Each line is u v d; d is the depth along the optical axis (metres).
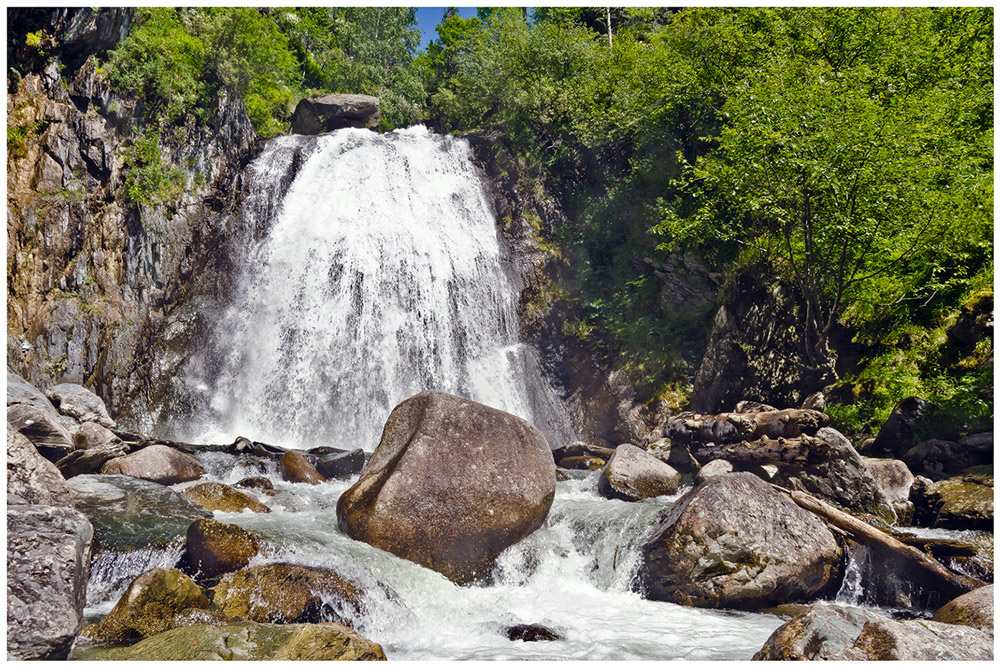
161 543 6.21
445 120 30.53
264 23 27.34
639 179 20.84
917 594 6.76
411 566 6.48
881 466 9.58
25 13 17.78
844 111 13.14
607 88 23.56
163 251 18.80
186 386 18.22
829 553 6.82
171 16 21.11
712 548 6.59
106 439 10.42
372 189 22.16
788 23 17.97
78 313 17.00
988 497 8.07
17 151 17.25
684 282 19.16
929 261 13.45
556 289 22.08
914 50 15.86
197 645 4.42
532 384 21.06
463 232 22.72
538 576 7.15
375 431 19.38
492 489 7.04
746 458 10.41
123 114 18.94
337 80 37.84
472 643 5.45
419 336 20.89
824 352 13.93
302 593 5.55
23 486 5.30
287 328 19.86
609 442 19.39
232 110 21.69
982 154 14.12
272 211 21.11
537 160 23.91
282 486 10.03
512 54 25.53
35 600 4.33
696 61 19.61
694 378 18.41
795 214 14.08
